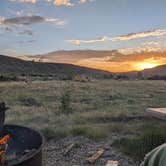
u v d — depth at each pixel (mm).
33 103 17609
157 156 903
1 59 155875
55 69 160750
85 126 8000
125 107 14992
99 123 9555
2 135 3914
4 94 22344
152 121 9281
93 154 5590
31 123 9305
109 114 10828
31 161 2994
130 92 27500
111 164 4555
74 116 10789
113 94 24062
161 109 5145
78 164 5113
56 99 19594
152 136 5777
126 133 7629
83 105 15852
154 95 24516
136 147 5527
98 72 163375
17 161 2838
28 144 3824
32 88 29328
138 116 10648
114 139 6566
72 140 6625
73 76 57906
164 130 6691
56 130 7348
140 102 18312
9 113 12164
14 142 3887
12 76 53500
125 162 5090
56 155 5637
